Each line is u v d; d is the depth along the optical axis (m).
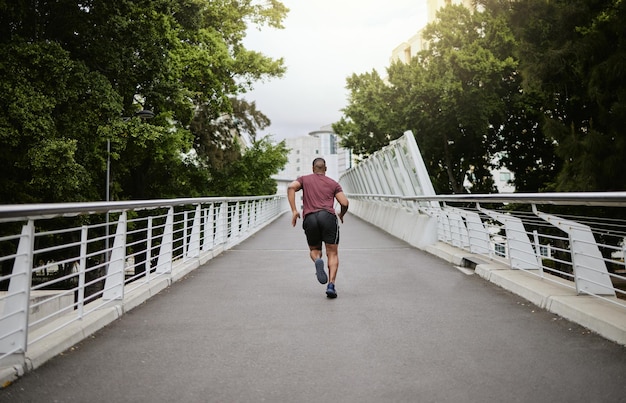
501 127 29.27
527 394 3.44
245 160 42.69
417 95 26.50
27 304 4.09
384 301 6.70
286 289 7.71
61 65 16.52
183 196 35.72
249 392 3.55
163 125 26.09
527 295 6.61
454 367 4.03
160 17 21.03
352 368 4.05
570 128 16.69
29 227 4.18
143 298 6.88
